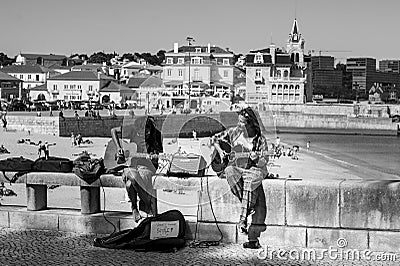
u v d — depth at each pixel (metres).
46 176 10.52
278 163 47.72
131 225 10.12
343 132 147.88
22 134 77.25
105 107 122.25
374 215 9.25
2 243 9.65
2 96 149.88
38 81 183.88
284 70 160.38
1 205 11.40
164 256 8.99
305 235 9.45
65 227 10.45
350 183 9.35
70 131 80.12
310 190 9.44
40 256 8.94
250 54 160.12
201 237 9.82
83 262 8.65
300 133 141.12
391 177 56.16
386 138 134.62
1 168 10.70
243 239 9.66
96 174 10.27
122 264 8.57
